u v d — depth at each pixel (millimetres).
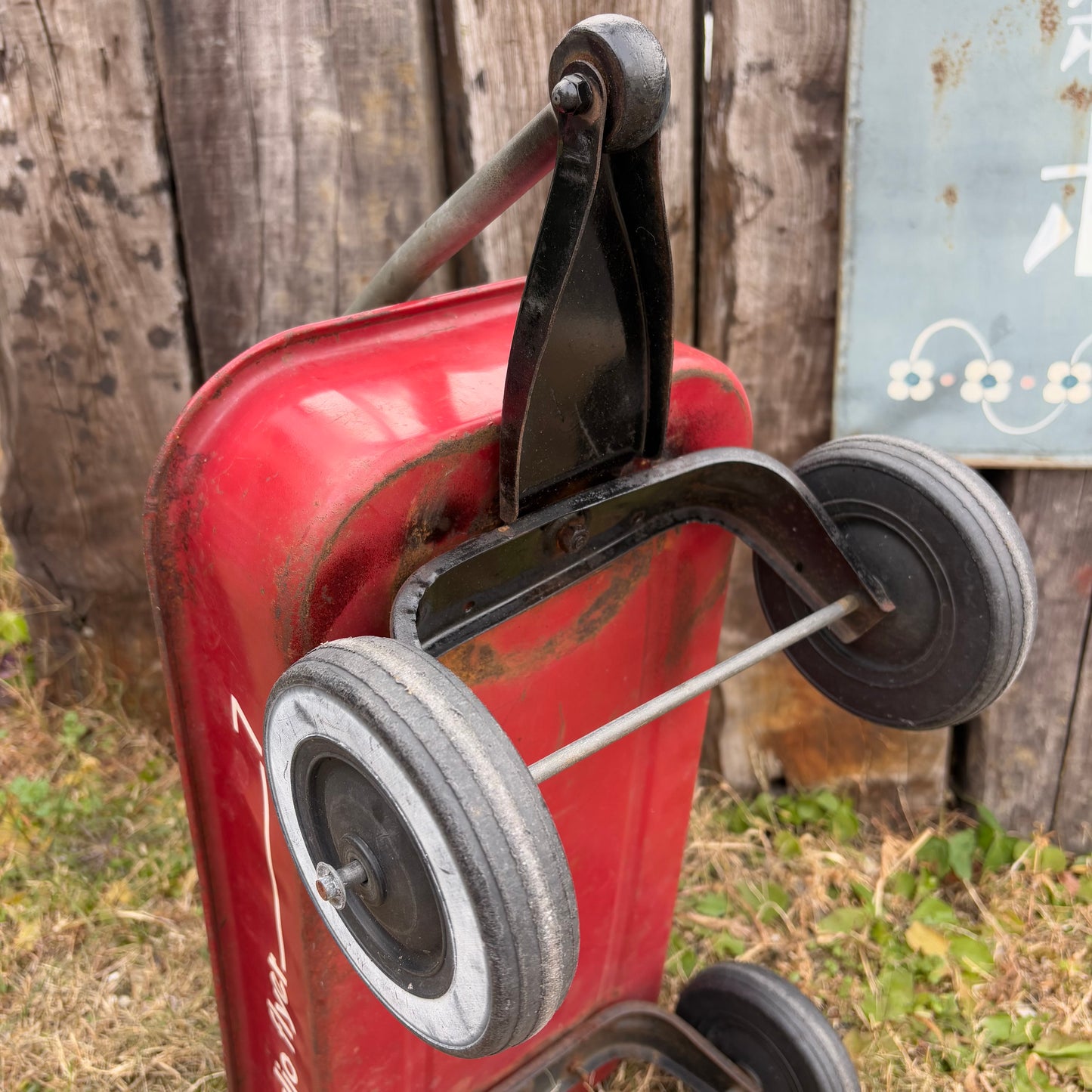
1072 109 2004
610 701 1607
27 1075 2162
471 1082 1781
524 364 1114
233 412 1261
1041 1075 2221
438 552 1222
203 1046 2232
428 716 936
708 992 2018
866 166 2088
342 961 1446
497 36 2059
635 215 1145
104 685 2939
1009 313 2172
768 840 2797
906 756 2766
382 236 2248
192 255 2332
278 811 1198
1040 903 2607
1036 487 2377
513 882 902
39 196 2307
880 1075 2207
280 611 1151
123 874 2609
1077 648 2533
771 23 2072
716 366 1468
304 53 2092
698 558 1627
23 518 2732
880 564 1571
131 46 2143
